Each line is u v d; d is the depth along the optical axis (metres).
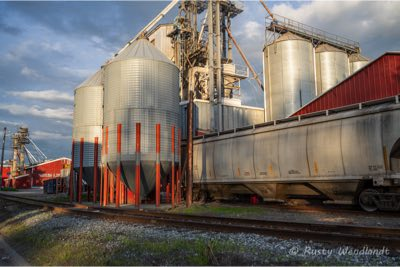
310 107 25.30
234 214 16.75
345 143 16.36
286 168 19.03
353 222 12.75
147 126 22.48
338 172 16.64
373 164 15.33
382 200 15.09
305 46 38.28
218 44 39.69
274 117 38.00
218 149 23.97
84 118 28.12
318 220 13.59
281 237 9.72
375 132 15.33
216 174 23.95
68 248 9.95
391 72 20.94
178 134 24.23
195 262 7.78
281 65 37.81
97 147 25.45
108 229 12.31
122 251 9.09
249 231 10.60
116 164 22.50
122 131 22.50
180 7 44.56
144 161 22.08
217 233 10.74
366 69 22.17
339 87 23.58
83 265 8.31
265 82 39.84
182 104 36.81
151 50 24.45
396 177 14.56
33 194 51.75
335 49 41.47
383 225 11.88
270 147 20.03
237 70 46.28
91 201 29.48
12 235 14.14
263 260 7.62
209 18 39.47
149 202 25.58
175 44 44.41
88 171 27.67
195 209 18.86
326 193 17.58
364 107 16.58
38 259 9.65
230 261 7.70
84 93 28.45
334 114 17.23
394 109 14.84
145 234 11.09
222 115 38.25
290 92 37.16
